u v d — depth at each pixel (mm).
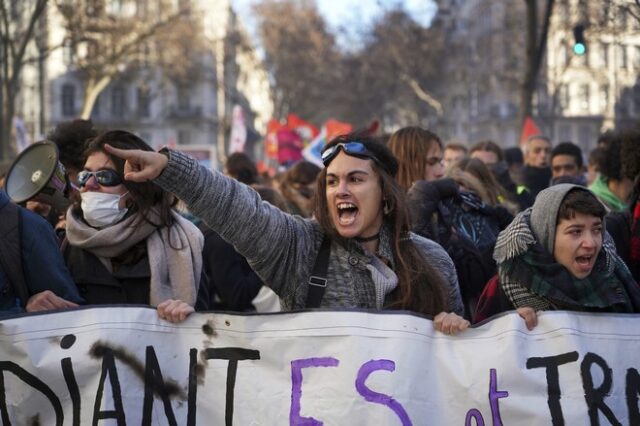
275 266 2990
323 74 50344
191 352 2887
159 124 60188
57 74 52219
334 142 3037
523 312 2832
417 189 4246
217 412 2850
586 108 52656
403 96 48281
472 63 44750
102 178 3426
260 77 56000
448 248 4148
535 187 7828
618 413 2809
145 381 2857
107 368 2848
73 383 2844
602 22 16781
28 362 2840
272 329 2859
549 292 3045
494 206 4586
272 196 5758
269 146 16547
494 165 6441
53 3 22719
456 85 53031
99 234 3404
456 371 2816
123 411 2834
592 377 2812
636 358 2846
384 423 2770
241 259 4891
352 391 2793
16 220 3223
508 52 38781
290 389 2826
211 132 61531
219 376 2863
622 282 3186
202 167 2855
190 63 39406
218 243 4855
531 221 3152
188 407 2859
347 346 2816
